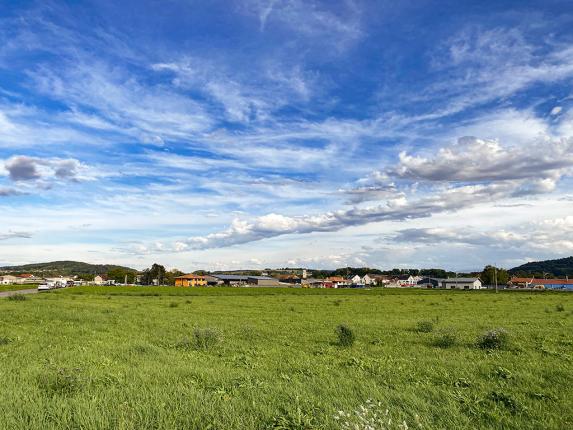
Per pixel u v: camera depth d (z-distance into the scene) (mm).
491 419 8617
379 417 8133
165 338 23125
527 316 38406
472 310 47125
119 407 8227
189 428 7457
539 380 12172
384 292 113812
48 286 127625
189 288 127875
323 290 123000
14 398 8922
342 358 16594
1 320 30078
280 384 10812
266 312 43750
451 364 14781
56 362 14914
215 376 11891
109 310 41375
